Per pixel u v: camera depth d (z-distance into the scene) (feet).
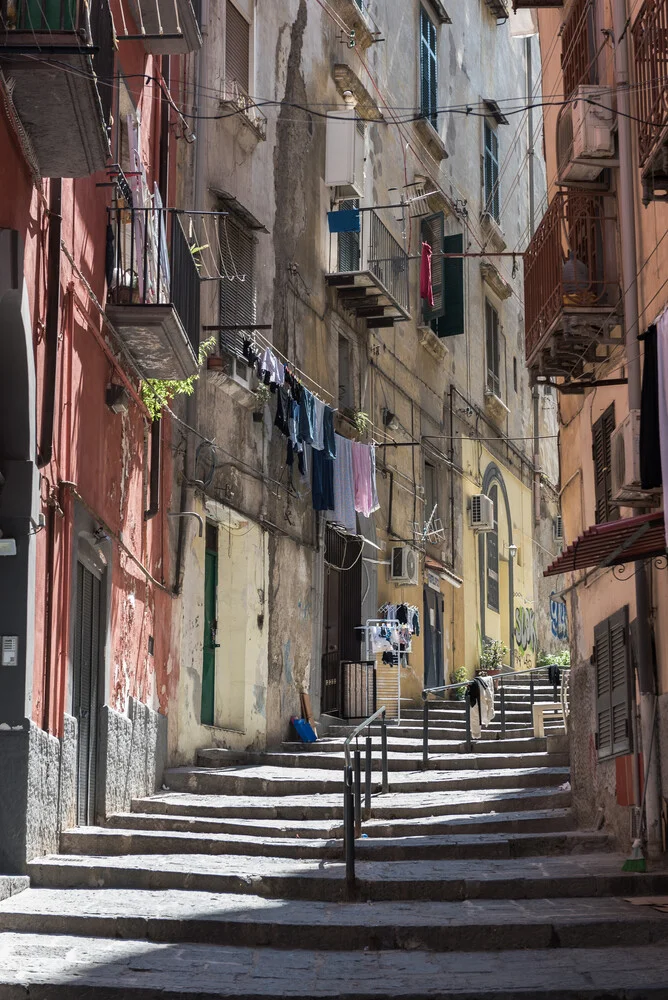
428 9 96.63
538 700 78.54
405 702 81.35
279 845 39.73
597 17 45.01
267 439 66.54
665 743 37.52
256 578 63.72
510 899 34.68
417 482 88.48
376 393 81.82
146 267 44.04
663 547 37.19
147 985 26.71
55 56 30.48
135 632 49.21
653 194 35.88
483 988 26.58
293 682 67.36
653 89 36.37
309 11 74.49
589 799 45.06
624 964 28.53
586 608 47.24
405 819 45.32
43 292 37.32
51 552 38.14
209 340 57.57
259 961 29.22
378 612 79.82
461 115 104.01
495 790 50.57
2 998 26.58
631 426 36.78
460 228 101.50
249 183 65.77
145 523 51.24
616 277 43.45
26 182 35.09
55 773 38.40
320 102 75.66
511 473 114.93
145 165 51.16
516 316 119.85
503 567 109.81
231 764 57.11
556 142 45.50
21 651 35.50
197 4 50.49
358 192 77.30
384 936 30.73
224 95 62.85
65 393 39.91
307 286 72.13
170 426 55.52
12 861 35.63
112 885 35.86
